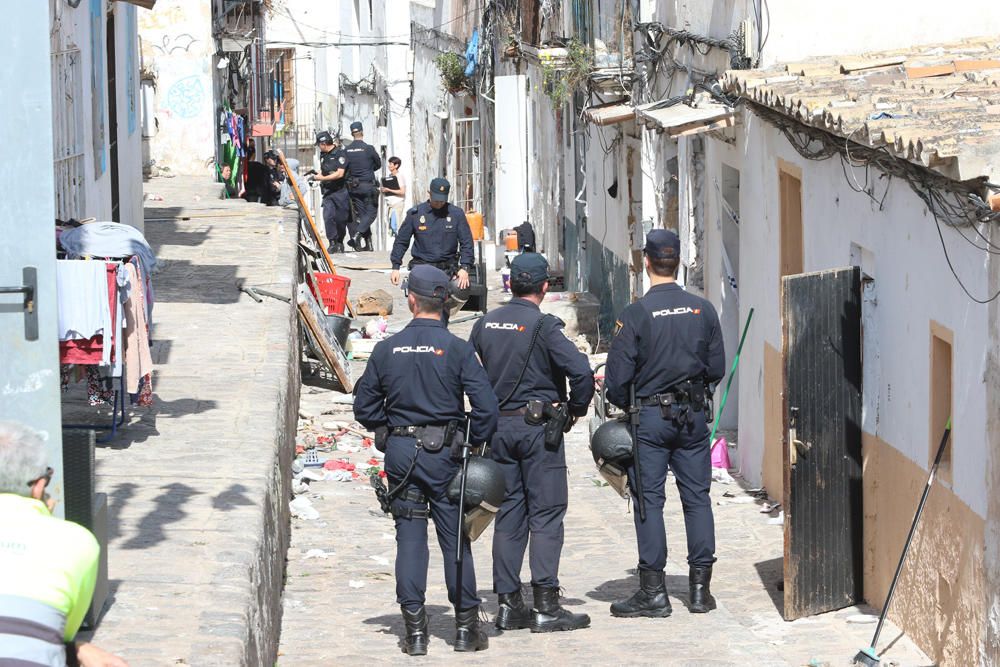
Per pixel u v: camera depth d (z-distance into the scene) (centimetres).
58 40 1653
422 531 1074
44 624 558
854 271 1266
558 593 1174
